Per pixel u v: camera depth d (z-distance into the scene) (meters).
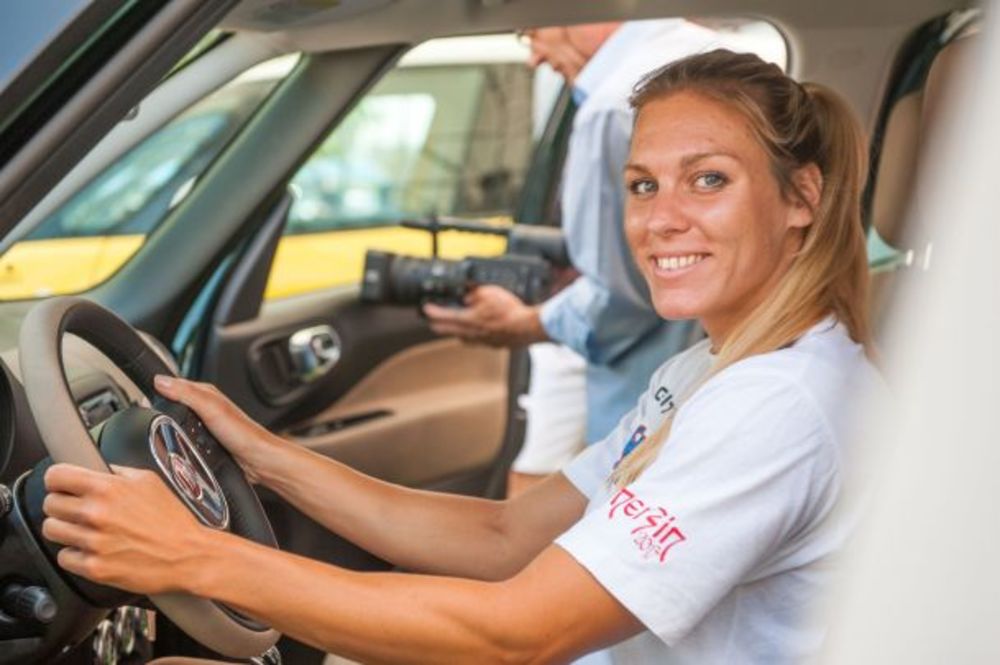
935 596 0.86
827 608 1.12
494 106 5.67
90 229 2.76
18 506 1.68
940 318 0.87
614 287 3.33
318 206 5.19
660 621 1.70
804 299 1.84
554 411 4.29
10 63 1.51
